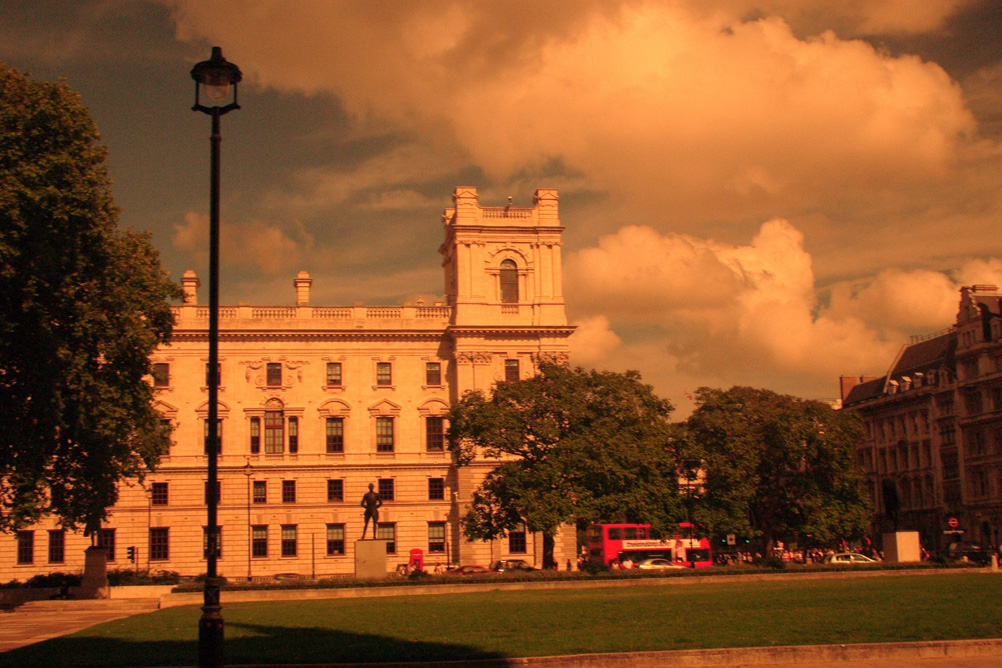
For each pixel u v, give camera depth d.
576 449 78.56
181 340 107.50
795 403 92.06
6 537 101.94
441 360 111.19
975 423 124.19
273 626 38.84
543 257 111.56
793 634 30.98
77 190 48.78
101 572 70.38
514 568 99.12
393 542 107.31
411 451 109.31
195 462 105.88
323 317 109.88
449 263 117.31
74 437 55.91
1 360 48.44
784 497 92.56
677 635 31.50
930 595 44.88
